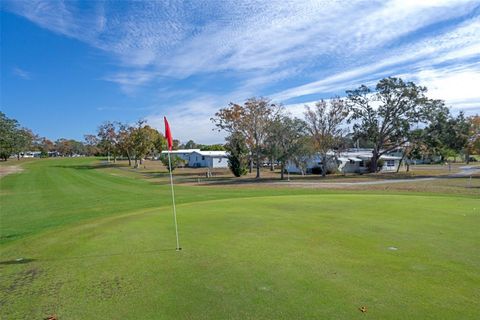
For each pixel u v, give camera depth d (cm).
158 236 844
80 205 1875
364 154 6462
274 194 2078
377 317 402
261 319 405
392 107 5081
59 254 728
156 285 523
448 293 468
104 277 568
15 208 1847
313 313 416
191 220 1049
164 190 2778
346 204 1352
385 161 6344
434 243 731
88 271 603
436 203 1368
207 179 4550
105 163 9319
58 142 15338
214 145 11138
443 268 569
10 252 773
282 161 4338
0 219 1473
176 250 711
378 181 3709
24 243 857
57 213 1592
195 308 441
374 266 582
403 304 436
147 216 1162
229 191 2497
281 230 874
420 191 2319
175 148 12388
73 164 8706
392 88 4978
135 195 2362
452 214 1098
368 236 800
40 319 430
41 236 934
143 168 7694
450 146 5191
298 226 922
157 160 11800
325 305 437
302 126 4338
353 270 564
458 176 4341
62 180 4041
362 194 1912
